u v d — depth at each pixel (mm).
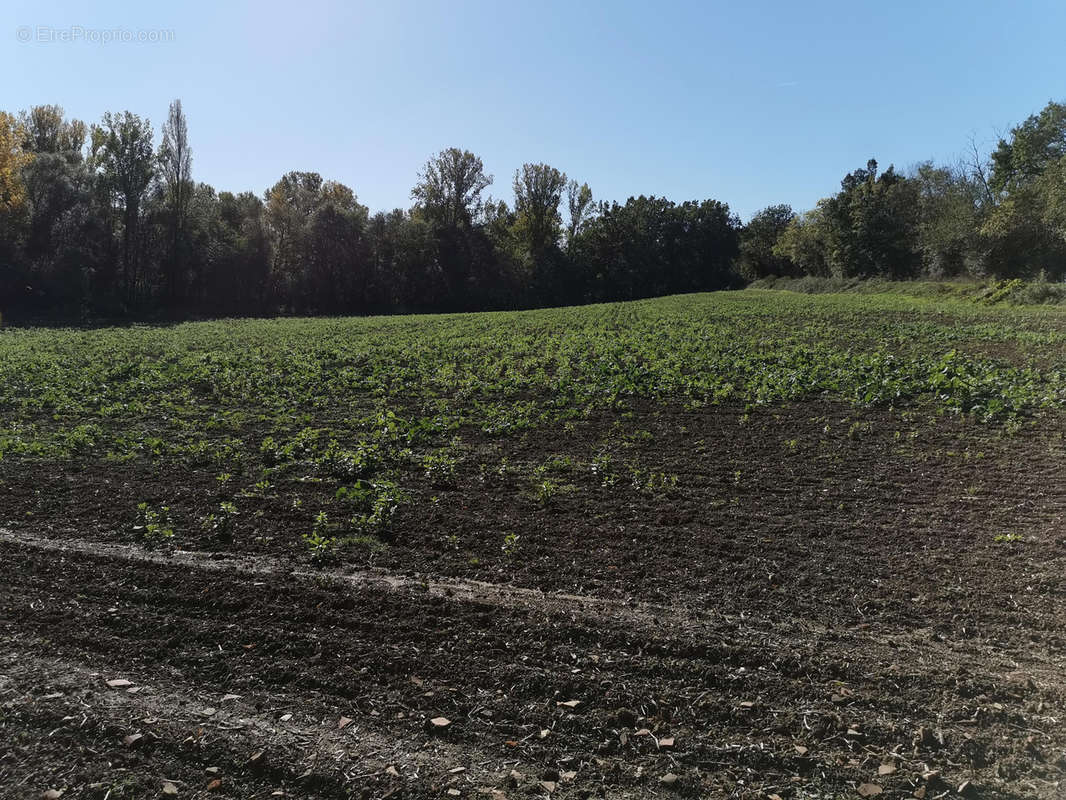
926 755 4805
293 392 19250
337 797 4461
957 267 55281
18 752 4809
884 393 16219
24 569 7762
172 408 17453
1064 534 8578
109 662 5930
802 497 10281
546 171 91438
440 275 78500
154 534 8797
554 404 17234
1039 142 50812
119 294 61219
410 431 14234
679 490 10719
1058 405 14906
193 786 4531
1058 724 5043
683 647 6145
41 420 16328
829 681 5676
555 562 8070
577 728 5145
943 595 7145
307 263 73500
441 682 5680
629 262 93312
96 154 64188
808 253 83250
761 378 18844
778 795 4469
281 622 6609
